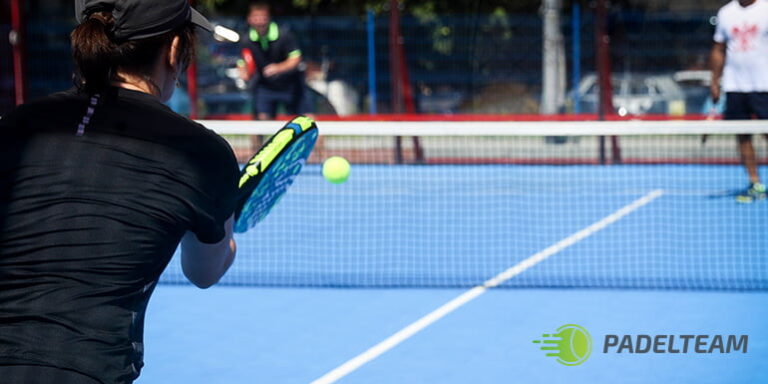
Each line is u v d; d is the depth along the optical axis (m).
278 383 7.82
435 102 23.11
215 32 4.03
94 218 3.56
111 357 3.48
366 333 9.25
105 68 3.78
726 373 7.95
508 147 24.11
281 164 4.42
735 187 19.14
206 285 4.14
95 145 3.67
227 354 8.62
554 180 20.56
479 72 23.05
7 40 22.64
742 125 12.54
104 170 3.63
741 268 12.16
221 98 23.03
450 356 8.49
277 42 20.14
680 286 11.13
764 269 12.10
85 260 3.52
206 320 9.77
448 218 16.12
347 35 22.92
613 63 22.97
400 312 10.03
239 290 11.11
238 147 22.50
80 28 3.78
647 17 22.86
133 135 3.70
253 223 4.83
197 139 3.77
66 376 3.38
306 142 4.56
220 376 8.01
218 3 31.12
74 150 3.67
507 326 9.41
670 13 22.84
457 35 22.91
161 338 9.13
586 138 23.39
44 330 3.42
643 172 21.69
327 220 16.09
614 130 12.43
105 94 3.80
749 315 9.75
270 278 11.80
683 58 22.91
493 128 12.19
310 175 21.41
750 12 16.06
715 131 12.58
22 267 3.52
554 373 7.99
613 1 25.36
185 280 11.69
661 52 22.94
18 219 3.58
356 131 12.12
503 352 8.58
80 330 3.45
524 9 29.69
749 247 13.45
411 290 11.06
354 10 32.53
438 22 22.88
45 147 3.69
